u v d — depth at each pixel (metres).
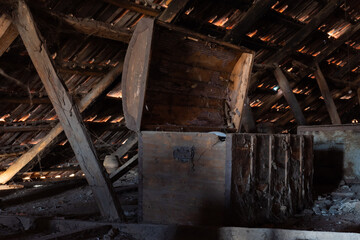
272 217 3.52
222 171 3.21
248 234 2.90
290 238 2.83
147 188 3.48
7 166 6.20
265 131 9.66
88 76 5.66
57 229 3.38
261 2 6.54
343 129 5.97
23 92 5.06
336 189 5.54
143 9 5.31
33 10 4.01
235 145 3.21
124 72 3.55
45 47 3.64
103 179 3.59
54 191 5.75
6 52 4.39
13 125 5.38
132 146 7.36
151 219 3.44
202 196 3.28
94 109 6.21
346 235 2.74
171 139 3.41
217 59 4.38
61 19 4.32
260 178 3.51
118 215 3.54
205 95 4.58
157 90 3.99
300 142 4.03
